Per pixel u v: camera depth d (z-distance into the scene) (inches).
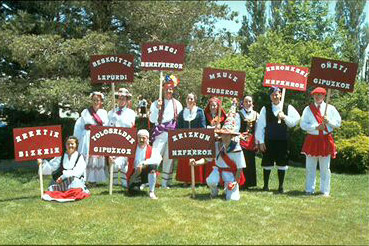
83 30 542.6
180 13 534.0
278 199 280.2
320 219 235.8
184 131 280.1
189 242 200.4
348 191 317.7
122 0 524.1
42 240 205.6
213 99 337.1
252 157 317.4
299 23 556.4
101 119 330.0
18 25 486.3
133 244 199.3
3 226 225.8
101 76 320.5
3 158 526.0
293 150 472.4
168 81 332.5
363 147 415.8
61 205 265.9
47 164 292.8
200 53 552.4
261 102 472.1
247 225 224.1
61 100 442.9
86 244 200.2
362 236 210.2
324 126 285.4
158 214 243.3
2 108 606.2
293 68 312.7
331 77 287.4
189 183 332.8
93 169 329.7
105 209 253.9
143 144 291.6
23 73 551.2
